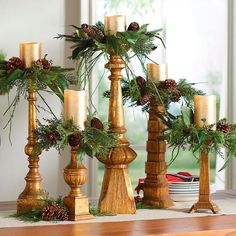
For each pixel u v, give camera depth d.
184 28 3.45
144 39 2.12
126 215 2.06
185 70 3.53
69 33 2.72
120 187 2.09
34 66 2.08
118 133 2.11
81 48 2.16
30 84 2.07
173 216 2.04
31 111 2.11
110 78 2.13
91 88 2.79
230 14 3.08
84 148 1.96
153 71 2.29
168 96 2.25
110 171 2.10
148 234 1.72
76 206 1.96
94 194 2.78
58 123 1.98
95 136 1.96
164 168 2.25
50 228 1.81
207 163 2.12
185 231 1.78
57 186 2.70
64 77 2.17
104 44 2.08
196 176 2.49
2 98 2.59
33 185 2.09
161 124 2.24
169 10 3.42
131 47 2.13
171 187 2.36
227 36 3.07
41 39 2.68
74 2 2.73
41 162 2.67
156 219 1.98
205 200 2.12
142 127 4.89
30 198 2.07
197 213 2.10
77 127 1.97
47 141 1.97
